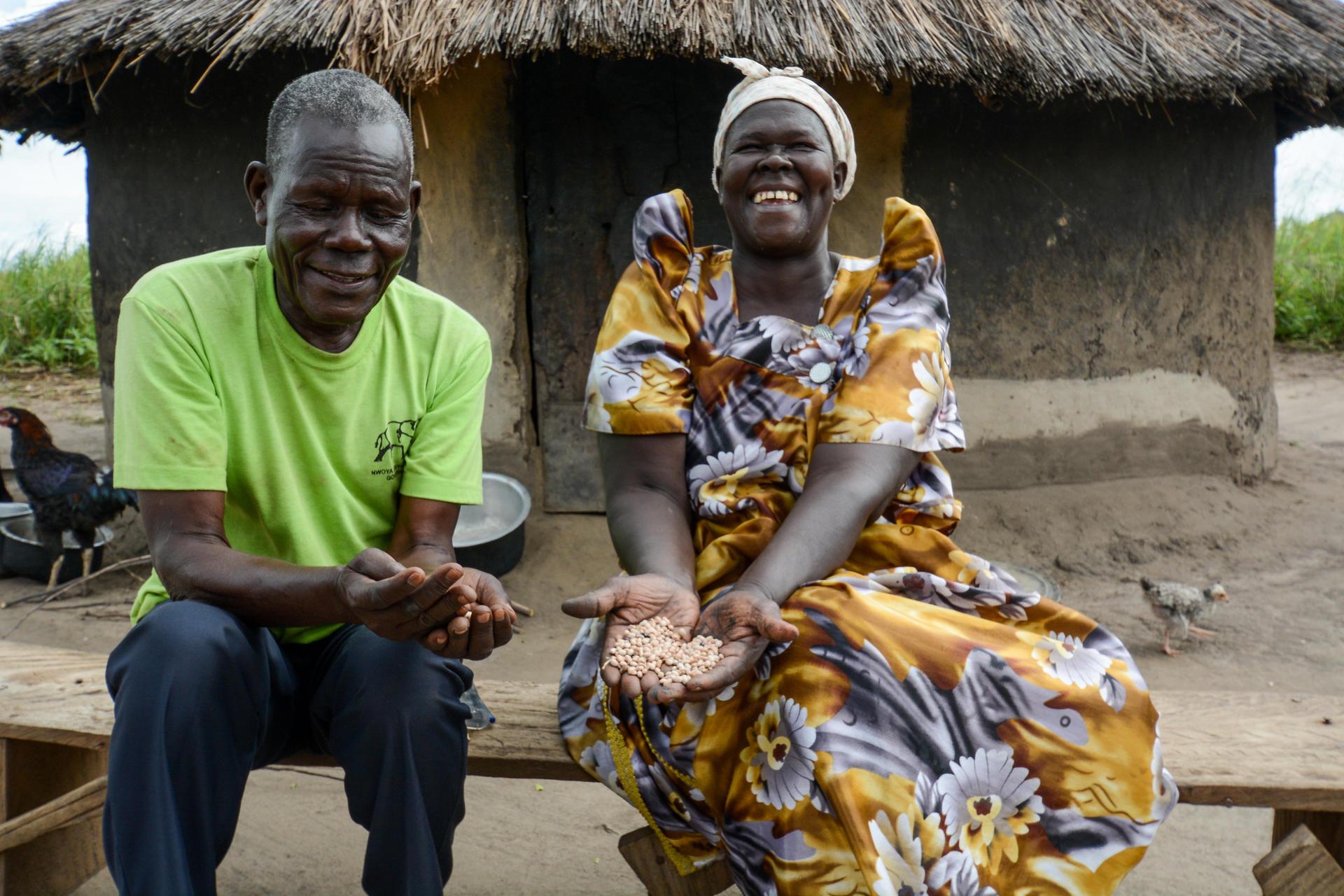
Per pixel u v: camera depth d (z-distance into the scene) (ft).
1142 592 15.62
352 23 14.89
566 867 9.72
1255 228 21.12
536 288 18.26
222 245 18.34
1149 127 19.58
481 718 7.68
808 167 7.46
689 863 7.23
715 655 6.34
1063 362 19.47
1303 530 19.29
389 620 5.97
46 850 8.78
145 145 18.65
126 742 5.90
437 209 17.47
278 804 10.75
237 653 6.16
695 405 7.62
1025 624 7.02
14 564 17.35
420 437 7.29
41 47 16.74
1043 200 18.99
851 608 6.46
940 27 16.24
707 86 17.60
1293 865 7.07
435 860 6.49
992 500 18.99
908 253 7.58
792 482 7.46
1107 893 6.38
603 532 18.13
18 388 29.96
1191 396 20.62
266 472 6.86
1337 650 14.73
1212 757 7.30
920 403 7.23
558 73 17.63
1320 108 20.45
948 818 6.21
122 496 16.43
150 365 6.55
